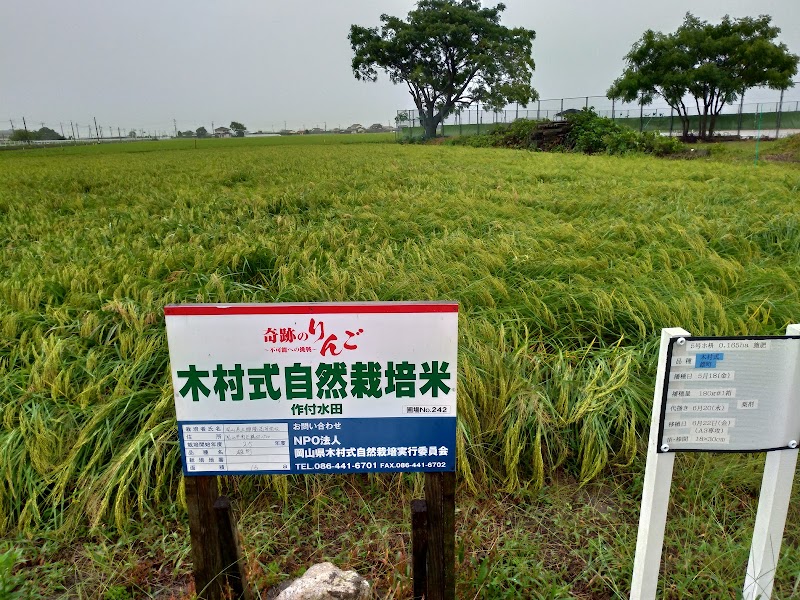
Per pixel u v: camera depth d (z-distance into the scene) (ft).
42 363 13.52
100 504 10.85
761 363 6.93
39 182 51.21
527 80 161.27
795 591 8.73
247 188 42.45
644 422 12.59
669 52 121.80
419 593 8.25
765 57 114.93
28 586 9.43
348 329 6.95
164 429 11.80
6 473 11.17
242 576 8.30
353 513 11.18
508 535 10.44
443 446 7.41
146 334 14.98
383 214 28.27
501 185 38.93
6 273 20.94
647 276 18.33
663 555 9.84
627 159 66.44
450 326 6.94
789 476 7.45
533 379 13.24
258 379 7.14
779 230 23.63
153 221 28.91
